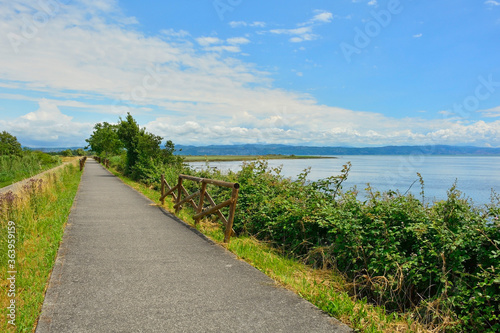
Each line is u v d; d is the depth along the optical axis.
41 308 3.37
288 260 5.45
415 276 4.06
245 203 7.76
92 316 3.21
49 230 6.66
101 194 13.84
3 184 21.48
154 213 9.34
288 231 6.34
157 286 4.00
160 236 6.59
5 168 26.81
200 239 6.44
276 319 3.25
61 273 4.38
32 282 4.01
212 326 3.06
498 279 3.26
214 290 3.92
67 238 6.27
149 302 3.54
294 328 3.08
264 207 7.07
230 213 6.20
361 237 4.75
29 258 4.88
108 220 8.15
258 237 6.93
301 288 4.08
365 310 3.56
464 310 3.51
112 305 3.46
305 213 6.04
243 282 4.21
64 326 3.01
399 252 4.33
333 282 4.57
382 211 4.95
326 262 5.07
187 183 12.61
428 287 3.94
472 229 3.94
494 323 3.38
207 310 3.39
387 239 4.53
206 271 4.59
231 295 3.79
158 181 16.91
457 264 3.75
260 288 4.03
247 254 5.45
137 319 3.17
